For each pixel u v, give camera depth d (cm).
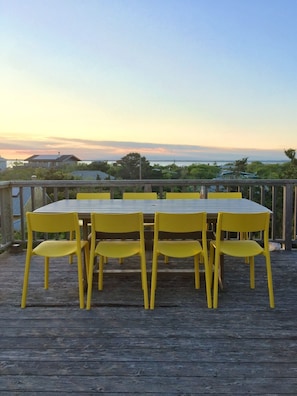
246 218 254
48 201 475
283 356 189
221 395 157
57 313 248
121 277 329
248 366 180
